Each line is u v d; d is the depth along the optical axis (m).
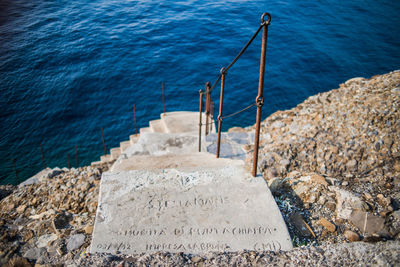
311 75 19.17
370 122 5.57
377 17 26.98
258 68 19.83
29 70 19.64
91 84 18.48
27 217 4.69
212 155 5.61
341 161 5.26
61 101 17.25
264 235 3.41
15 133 15.34
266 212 3.66
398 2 30.11
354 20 26.45
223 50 21.92
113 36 23.75
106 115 16.41
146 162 5.10
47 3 30.66
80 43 22.70
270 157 5.71
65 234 3.88
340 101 6.86
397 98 5.78
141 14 27.88
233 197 3.83
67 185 5.33
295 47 22.09
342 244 3.20
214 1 30.75
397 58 20.78
